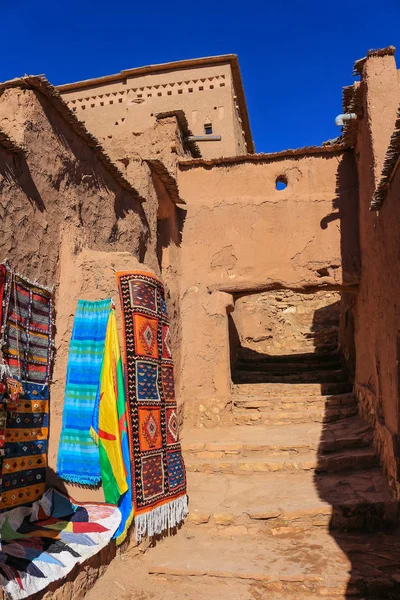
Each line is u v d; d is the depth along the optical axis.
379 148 7.54
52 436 5.33
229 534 5.81
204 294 9.61
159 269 8.89
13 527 4.54
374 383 7.72
